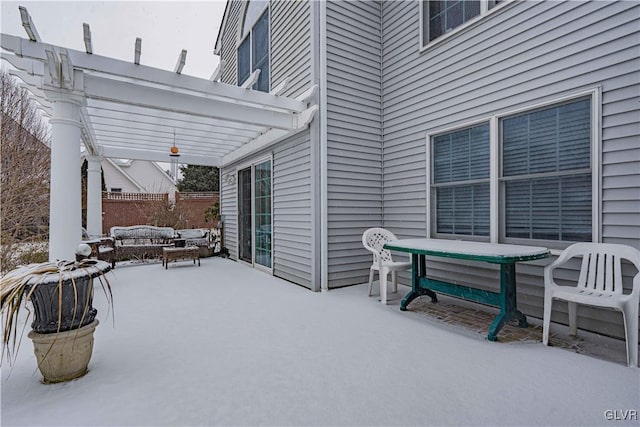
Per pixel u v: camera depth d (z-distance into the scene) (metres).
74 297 2.15
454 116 4.16
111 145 7.14
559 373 2.25
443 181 4.38
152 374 2.24
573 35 3.04
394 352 2.60
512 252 2.82
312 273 4.66
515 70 3.50
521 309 3.46
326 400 1.94
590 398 1.95
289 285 5.03
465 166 4.09
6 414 1.80
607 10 2.83
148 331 3.04
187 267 6.78
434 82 4.41
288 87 5.28
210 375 2.23
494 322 2.89
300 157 4.97
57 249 3.55
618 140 2.78
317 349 2.65
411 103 4.77
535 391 2.03
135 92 3.87
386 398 1.96
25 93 6.32
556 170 3.21
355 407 1.87
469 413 1.81
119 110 4.59
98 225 7.36
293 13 5.15
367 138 5.10
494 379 2.17
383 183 5.26
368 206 5.11
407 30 4.82
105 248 6.42
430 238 4.44
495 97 3.69
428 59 4.50
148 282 5.24
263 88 6.41
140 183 20.17
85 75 3.60
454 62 4.15
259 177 6.52
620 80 2.76
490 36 3.74
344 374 2.24
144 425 1.72
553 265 2.76
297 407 1.87
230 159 7.70
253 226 6.77
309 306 3.87
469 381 2.15
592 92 2.92
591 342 2.77
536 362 2.42
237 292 4.57
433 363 2.41
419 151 4.65
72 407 1.87
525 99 3.42
